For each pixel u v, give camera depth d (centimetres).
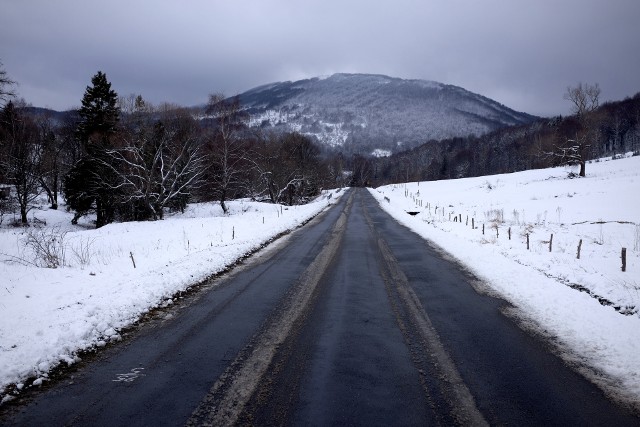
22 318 704
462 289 996
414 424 427
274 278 1109
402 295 941
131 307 796
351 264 1309
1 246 1636
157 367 563
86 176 3591
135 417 439
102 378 532
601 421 438
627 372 545
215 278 1105
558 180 5109
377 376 536
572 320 743
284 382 518
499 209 2994
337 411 450
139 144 3497
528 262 1250
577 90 5300
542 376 539
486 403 471
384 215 3300
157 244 1739
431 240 1839
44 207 4747
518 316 787
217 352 614
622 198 2886
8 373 522
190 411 451
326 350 622
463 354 609
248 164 4762
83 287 930
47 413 450
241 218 3014
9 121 3669
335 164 13588
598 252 1349
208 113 3888
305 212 3400
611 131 12588
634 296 841
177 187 3906
